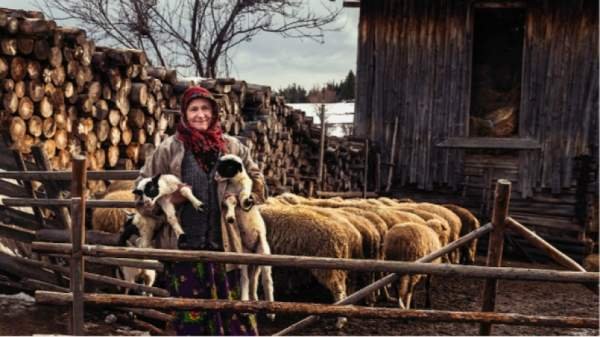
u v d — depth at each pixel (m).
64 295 3.39
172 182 3.52
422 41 13.48
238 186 3.59
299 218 6.64
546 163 12.55
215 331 3.58
